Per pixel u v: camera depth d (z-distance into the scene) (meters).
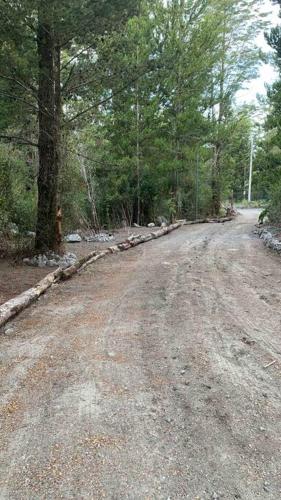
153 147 18.94
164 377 3.22
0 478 2.14
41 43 7.60
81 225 14.05
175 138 19.91
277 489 2.04
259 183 15.84
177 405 2.81
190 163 20.70
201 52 18.98
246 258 8.81
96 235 12.98
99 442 2.41
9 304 5.06
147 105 17.92
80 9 6.50
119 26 7.78
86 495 2.01
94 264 8.59
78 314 5.00
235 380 3.16
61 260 8.20
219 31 20.12
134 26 13.83
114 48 8.29
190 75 18.78
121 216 18.41
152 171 19.33
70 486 2.07
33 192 11.21
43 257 8.19
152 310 5.04
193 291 5.89
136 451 2.33
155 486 2.06
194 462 2.24
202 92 21.03
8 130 9.18
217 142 23.89
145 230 16.00
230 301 5.35
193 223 19.94
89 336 4.19
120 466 2.21
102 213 17.66
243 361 3.50
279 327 4.33
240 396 2.92
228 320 4.58
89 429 2.54
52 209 8.38
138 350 3.78
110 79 8.53
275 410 2.74
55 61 8.03
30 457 2.30
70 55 8.57
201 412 2.72
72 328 4.47
